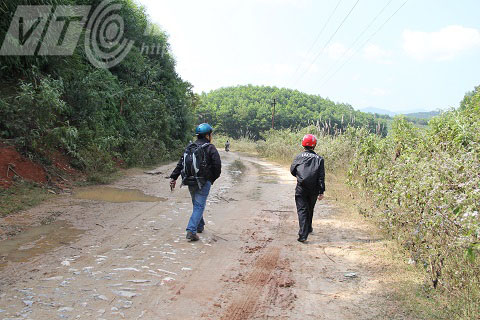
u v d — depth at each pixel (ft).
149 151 59.82
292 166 19.84
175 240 17.99
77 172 35.04
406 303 11.57
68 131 32.86
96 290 11.67
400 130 26.99
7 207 21.34
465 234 11.95
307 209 19.48
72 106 40.78
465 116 21.59
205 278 13.47
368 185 26.20
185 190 33.94
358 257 16.38
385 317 10.69
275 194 34.99
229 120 402.52
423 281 13.25
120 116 55.06
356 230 21.20
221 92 540.11
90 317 9.94
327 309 11.27
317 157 19.66
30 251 14.99
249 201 30.81
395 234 18.67
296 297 12.16
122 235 18.15
